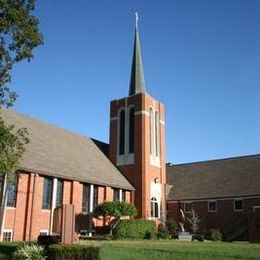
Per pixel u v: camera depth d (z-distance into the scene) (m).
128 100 48.16
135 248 21.72
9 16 16.92
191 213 47.12
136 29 53.50
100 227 37.78
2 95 17.75
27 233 29.50
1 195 27.52
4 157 17.77
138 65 51.31
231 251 20.86
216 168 52.19
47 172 31.94
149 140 46.53
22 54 17.38
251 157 51.03
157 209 45.53
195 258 17.69
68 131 44.31
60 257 15.06
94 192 38.34
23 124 36.50
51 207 32.28
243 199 44.97
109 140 48.12
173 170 56.12
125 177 45.19
